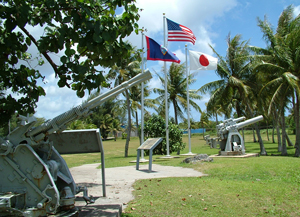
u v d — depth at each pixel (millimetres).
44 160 4270
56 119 4207
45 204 3764
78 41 4438
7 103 4906
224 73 22766
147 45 16266
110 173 10562
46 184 3832
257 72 20422
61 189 4496
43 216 3766
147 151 24016
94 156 26688
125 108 34562
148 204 5422
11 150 3865
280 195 5879
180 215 4727
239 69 22984
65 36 4441
